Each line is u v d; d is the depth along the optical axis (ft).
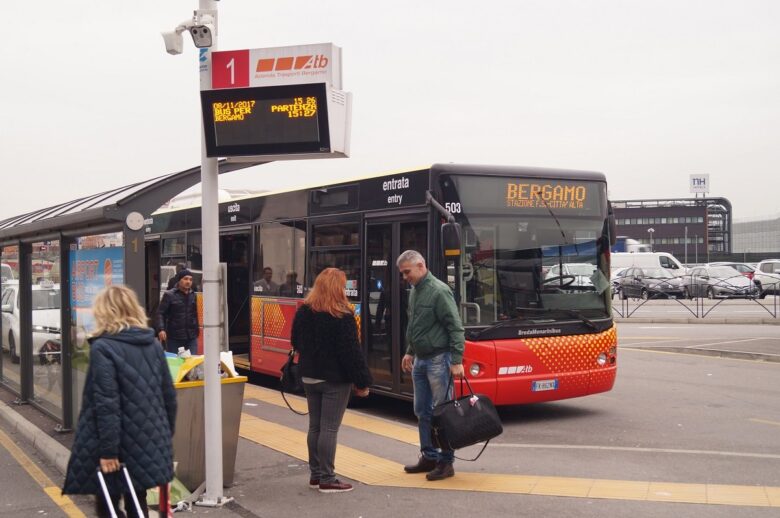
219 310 22.72
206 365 22.59
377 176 35.73
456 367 23.77
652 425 33.06
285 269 42.47
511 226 33.30
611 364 34.94
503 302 32.83
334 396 23.09
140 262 24.95
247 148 22.56
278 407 37.42
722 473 25.03
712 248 372.38
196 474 23.16
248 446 29.07
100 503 16.71
